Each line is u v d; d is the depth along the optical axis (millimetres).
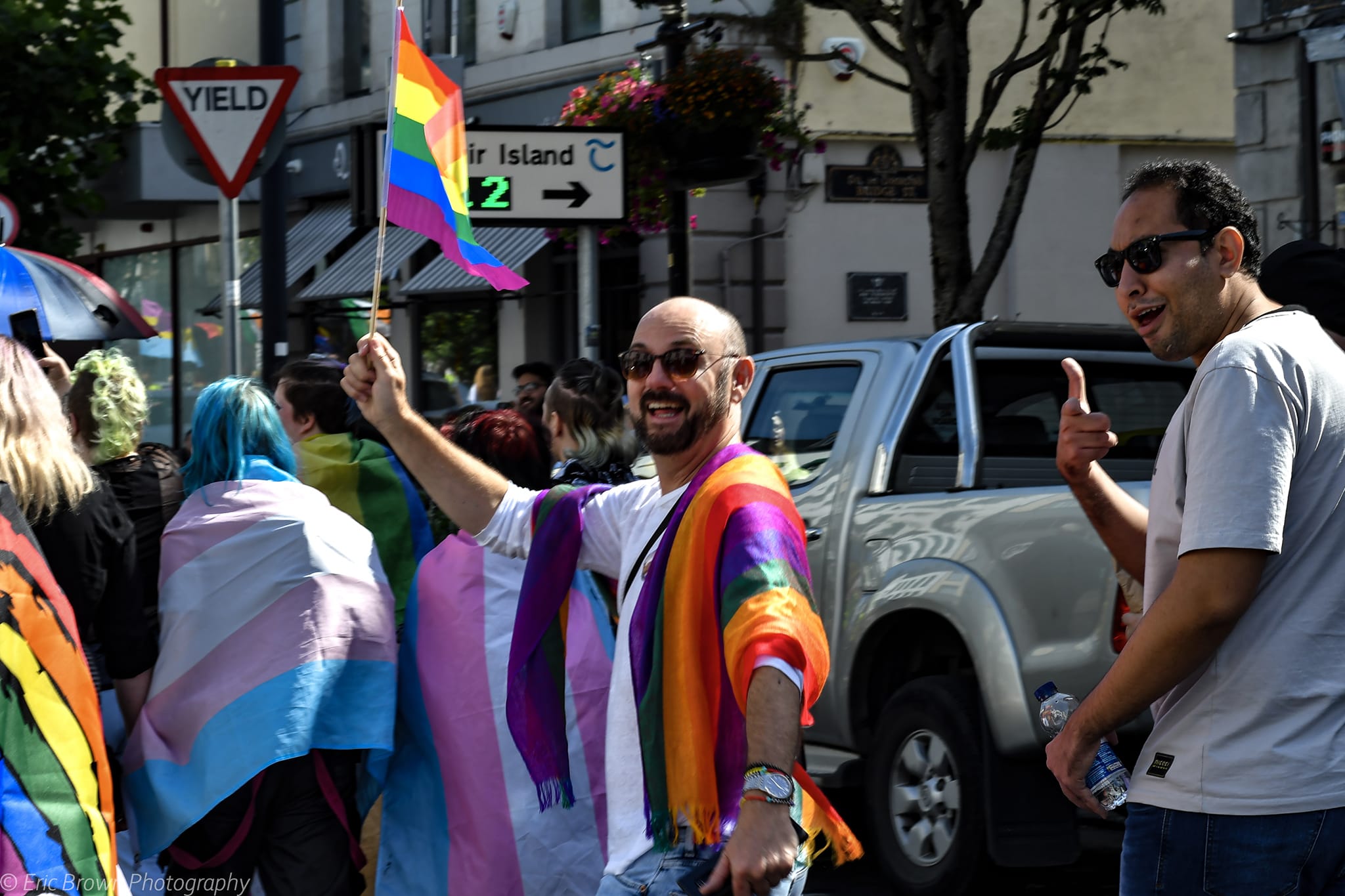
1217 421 2586
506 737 4195
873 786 5574
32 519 3615
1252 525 2518
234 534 4090
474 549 4324
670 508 3049
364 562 4234
